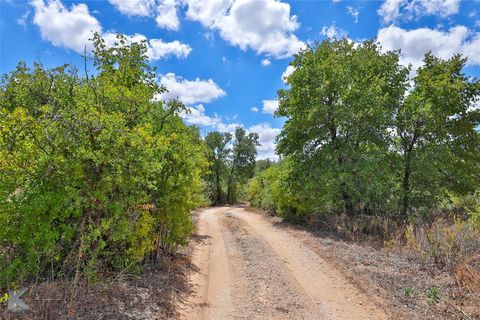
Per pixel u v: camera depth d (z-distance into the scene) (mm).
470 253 7820
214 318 6012
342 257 9836
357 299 6934
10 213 4602
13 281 4824
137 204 6125
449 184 16734
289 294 7293
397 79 17141
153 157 6656
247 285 7828
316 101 15531
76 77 8102
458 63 16484
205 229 16828
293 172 17203
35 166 4750
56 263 5773
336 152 15336
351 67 16547
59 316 4570
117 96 7059
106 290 5832
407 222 14516
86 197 5074
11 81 8031
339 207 16266
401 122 16156
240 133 53562
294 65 17828
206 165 13055
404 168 16047
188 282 7723
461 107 16234
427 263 8328
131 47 12898
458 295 6391
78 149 4922
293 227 16703
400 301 6480
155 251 8492
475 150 16781
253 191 30797
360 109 14781
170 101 9188
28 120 4730
